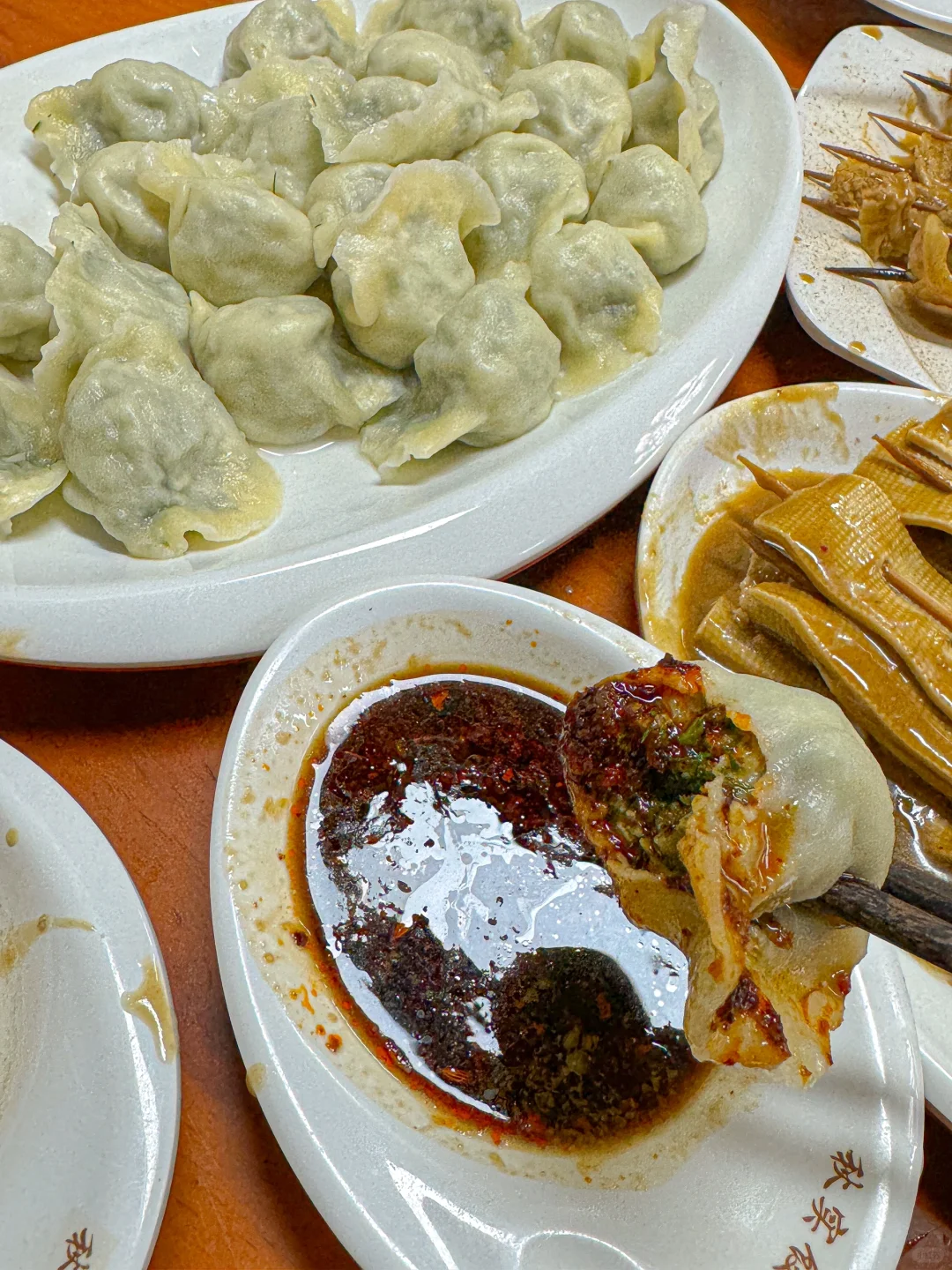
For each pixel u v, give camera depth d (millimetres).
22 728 228
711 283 280
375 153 274
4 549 236
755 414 262
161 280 270
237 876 189
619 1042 190
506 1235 167
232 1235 185
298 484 258
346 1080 178
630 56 310
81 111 288
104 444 232
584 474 240
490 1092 185
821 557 224
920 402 266
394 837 205
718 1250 167
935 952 133
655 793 156
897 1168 168
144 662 219
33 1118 171
